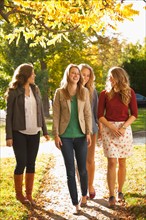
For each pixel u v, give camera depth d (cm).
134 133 1992
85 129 651
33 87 684
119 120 660
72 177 636
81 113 642
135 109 665
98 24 588
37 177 921
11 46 3017
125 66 4659
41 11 598
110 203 657
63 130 636
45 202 711
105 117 670
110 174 663
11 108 657
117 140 659
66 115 638
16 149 665
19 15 728
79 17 577
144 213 592
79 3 585
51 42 684
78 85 647
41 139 1938
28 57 3062
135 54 5603
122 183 699
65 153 635
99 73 3859
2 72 3095
